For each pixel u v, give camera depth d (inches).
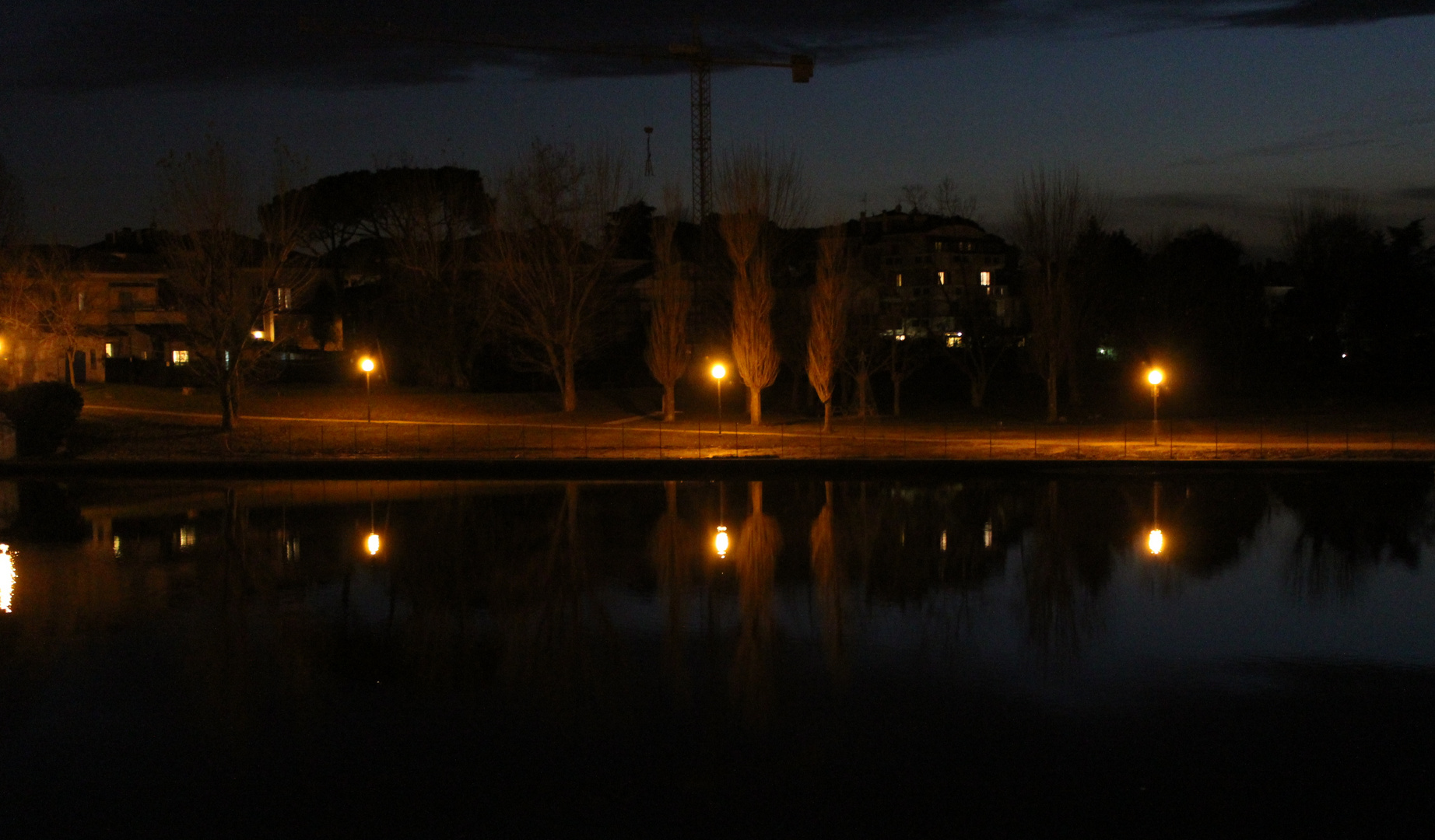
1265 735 460.1
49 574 798.5
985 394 2564.0
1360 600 706.2
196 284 1820.9
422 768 426.9
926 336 3179.1
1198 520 1033.5
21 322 2038.6
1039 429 1916.8
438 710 493.7
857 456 1536.7
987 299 2743.6
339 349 3016.7
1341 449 1571.1
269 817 385.4
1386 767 426.0
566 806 392.8
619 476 1407.5
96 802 398.9
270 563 834.2
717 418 2087.8
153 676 547.2
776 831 371.6
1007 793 400.8
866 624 647.1
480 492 1263.5
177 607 694.5
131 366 2549.2
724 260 2326.5
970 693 516.1
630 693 516.7
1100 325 2620.6
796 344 2176.4
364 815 386.3
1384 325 2726.4
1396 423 1952.5
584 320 2160.4
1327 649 593.0
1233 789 405.7
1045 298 2091.5
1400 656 579.8
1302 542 916.0
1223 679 538.3
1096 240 2316.7
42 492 1280.8
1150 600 706.8
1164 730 466.0
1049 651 587.5
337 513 1091.3
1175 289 2743.6
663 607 689.6
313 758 438.0
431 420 2017.7
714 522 1032.2
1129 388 2637.8
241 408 2076.8
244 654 585.6
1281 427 1918.1
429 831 373.7
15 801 400.2
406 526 1010.7
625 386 2546.8
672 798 398.3
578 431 1875.0
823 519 1051.3
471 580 771.4
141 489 1301.7
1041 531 974.4
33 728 474.3
